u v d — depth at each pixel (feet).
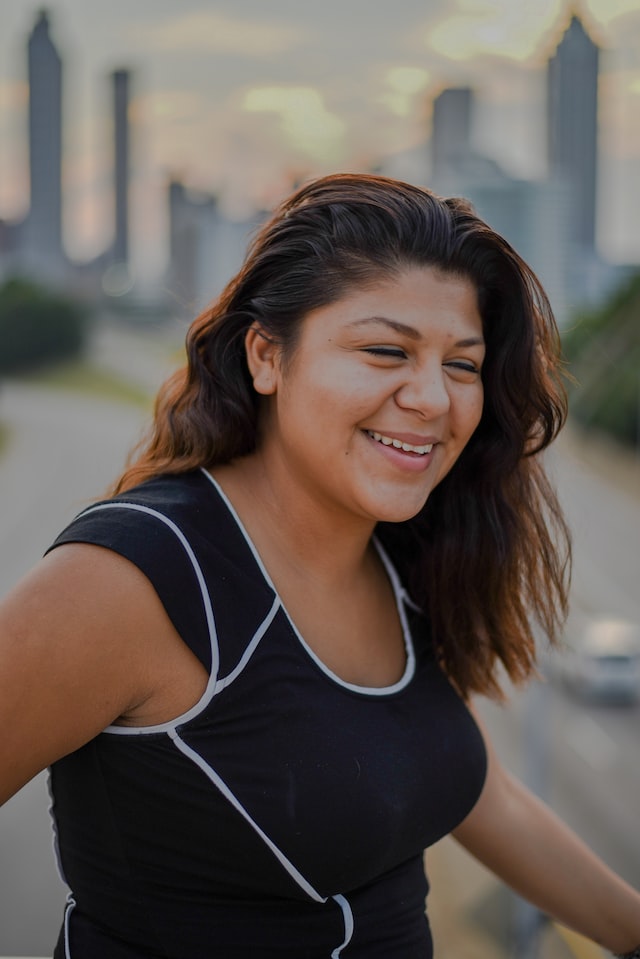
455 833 4.88
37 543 71.56
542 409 4.67
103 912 4.05
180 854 3.91
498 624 4.98
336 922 4.04
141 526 3.80
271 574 4.15
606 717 47.93
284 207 4.23
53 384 143.84
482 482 4.77
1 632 3.58
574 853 5.01
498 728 39.75
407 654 4.58
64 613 3.59
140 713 3.79
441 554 4.79
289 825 3.83
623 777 41.14
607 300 90.58
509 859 4.92
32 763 3.66
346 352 3.91
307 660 3.96
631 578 67.82
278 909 3.98
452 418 4.08
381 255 3.91
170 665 3.74
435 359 3.94
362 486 3.97
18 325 153.89
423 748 4.20
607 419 100.48
